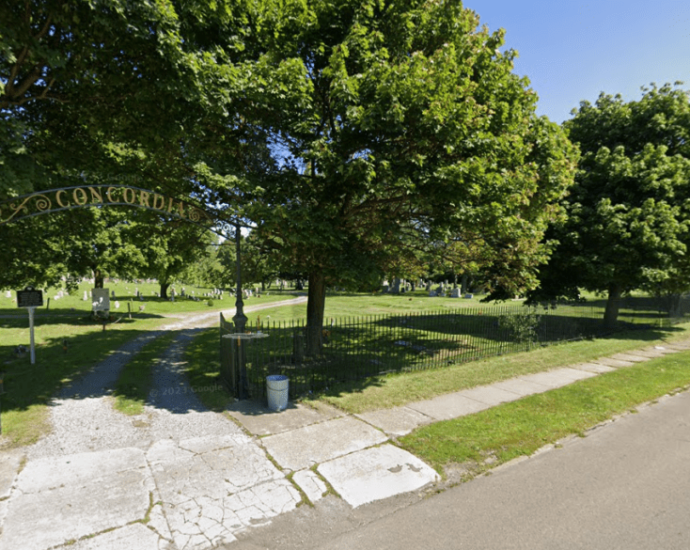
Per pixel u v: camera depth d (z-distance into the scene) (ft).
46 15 20.29
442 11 29.71
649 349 41.93
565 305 51.01
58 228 36.91
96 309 65.92
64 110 27.14
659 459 17.29
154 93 22.94
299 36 28.14
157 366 34.53
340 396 25.50
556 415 22.18
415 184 24.97
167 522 12.85
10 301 96.02
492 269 42.29
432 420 21.54
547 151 34.17
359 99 24.85
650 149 49.32
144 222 35.70
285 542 12.03
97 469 16.17
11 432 19.58
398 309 90.79
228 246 43.24
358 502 14.06
